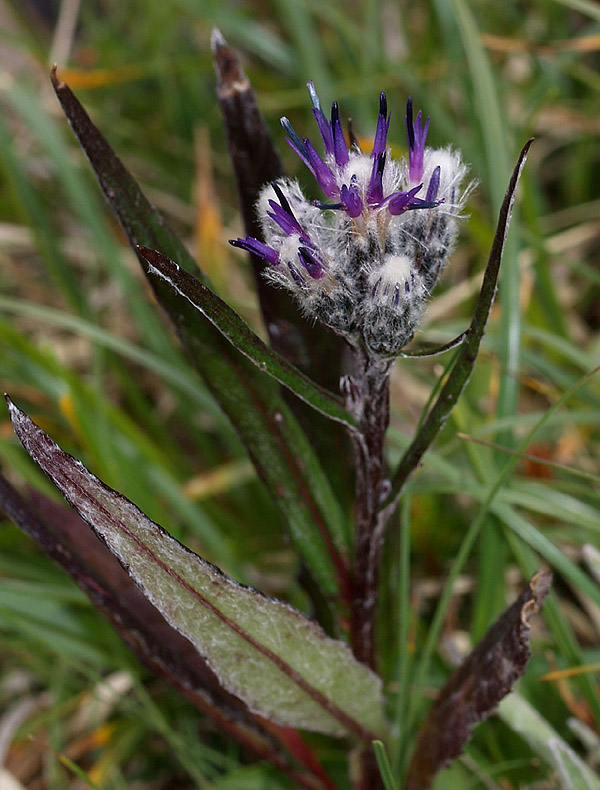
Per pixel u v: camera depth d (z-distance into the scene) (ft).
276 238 0.72
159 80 1.86
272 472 0.86
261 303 0.86
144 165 1.86
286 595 1.28
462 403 1.06
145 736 1.15
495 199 1.12
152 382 1.61
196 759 1.07
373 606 0.87
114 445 1.17
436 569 1.26
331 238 0.72
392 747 0.90
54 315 1.22
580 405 1.25
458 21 1.20
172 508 1.37
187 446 1.61
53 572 1.22
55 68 0.74
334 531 0.87
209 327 0.83
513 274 1.07
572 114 1.63
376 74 1.62
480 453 1.03
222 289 1.47
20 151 1.82
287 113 1.81
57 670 1.14
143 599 0.89
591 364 1.17
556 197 1.86
